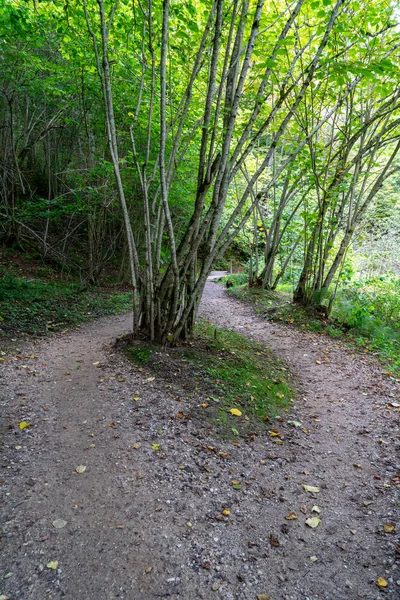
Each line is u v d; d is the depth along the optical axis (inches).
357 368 254.4
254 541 103.3
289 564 96.8
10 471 119.0
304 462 146.9
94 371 202.2
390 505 120.9
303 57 293.1
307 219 371.6
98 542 95.7
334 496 126.6
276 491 127.0
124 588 84.1
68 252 557.0
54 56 472.1
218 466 134.3
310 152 313.1
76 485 115.7
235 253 1163.3
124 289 548.1
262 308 436.1
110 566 89.2
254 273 576.4
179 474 125.9
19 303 334.6
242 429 161.9
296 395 212.8
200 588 86.5
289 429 171.9
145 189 201.2
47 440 139.4
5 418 151.3
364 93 317.7
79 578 85.3
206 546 98.9
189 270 231.5
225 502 117.1
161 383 184.9
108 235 603.2
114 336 278.8
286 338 324.2
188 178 450.3
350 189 339.6
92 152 439.2
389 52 268.2
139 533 100.0
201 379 192.2
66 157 570.9
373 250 612.4
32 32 327.6
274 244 513.3
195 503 114.2
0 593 79.2
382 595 88.4
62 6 289.7
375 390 217.2
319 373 247.3
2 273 414.9
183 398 174.1
